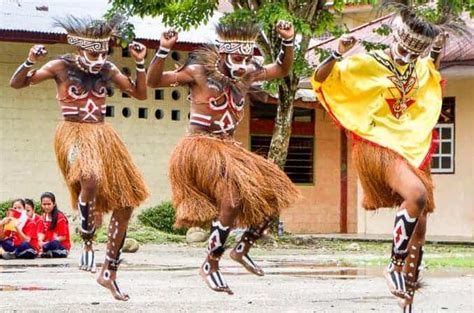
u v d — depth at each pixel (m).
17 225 20.77
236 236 23.44
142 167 30.91
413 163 10.52
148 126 31.05
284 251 24.17
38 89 29.77
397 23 10.75
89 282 15.60
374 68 10.72
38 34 28.52
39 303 12.88
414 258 10.75
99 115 12.35
